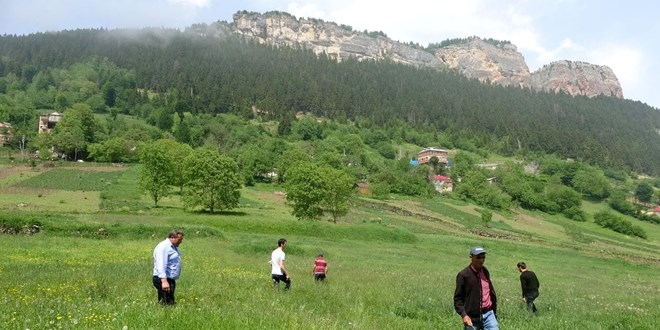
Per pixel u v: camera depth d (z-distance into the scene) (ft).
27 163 466.70
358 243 192.44
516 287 90.07
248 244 140.77
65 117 595.06
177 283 59.77
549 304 65.46
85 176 410.11
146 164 289.53
